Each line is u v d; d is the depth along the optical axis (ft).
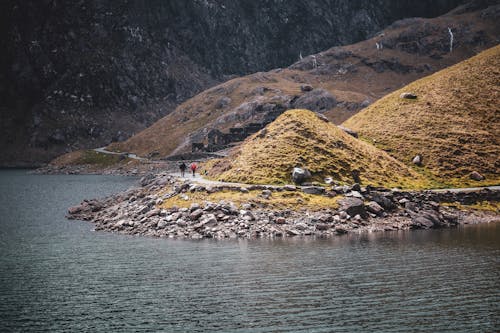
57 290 158.51
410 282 156.04
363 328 122.72
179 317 132.67
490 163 371.15
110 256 200.54
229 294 148.77
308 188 277.85
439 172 360.07
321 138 341.00
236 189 276.82
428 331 120.37
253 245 210.18
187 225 244.63
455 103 457.27
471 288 149.38
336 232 236.02
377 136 422.00
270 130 355.15
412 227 251.39
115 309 140.05
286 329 123.24
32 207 412.77
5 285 164.76
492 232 238.27
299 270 171.12
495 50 539.70
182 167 367.25
